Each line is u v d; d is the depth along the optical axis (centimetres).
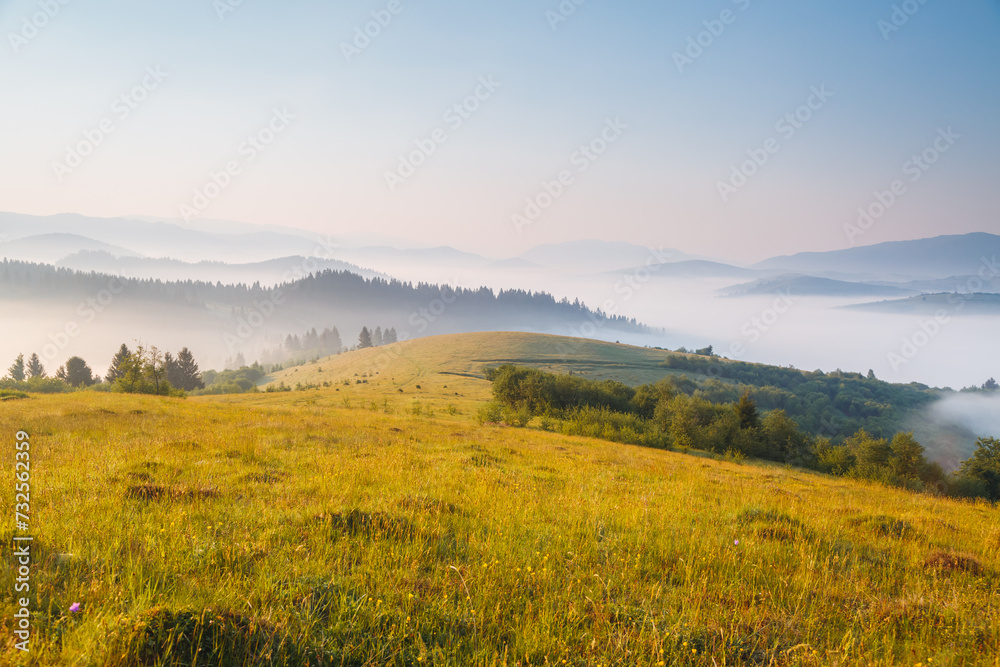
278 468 1184
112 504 732
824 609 595
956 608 615
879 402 16225
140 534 622
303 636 437
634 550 739
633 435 5028
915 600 629
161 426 1977
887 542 927
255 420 2478
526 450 2239
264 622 450
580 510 960
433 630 470
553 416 6650
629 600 566
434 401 8556
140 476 975
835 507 1311
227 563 554
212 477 1017
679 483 1516
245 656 410
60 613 427
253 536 657
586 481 1423
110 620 412
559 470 1614
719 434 5997
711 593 616
